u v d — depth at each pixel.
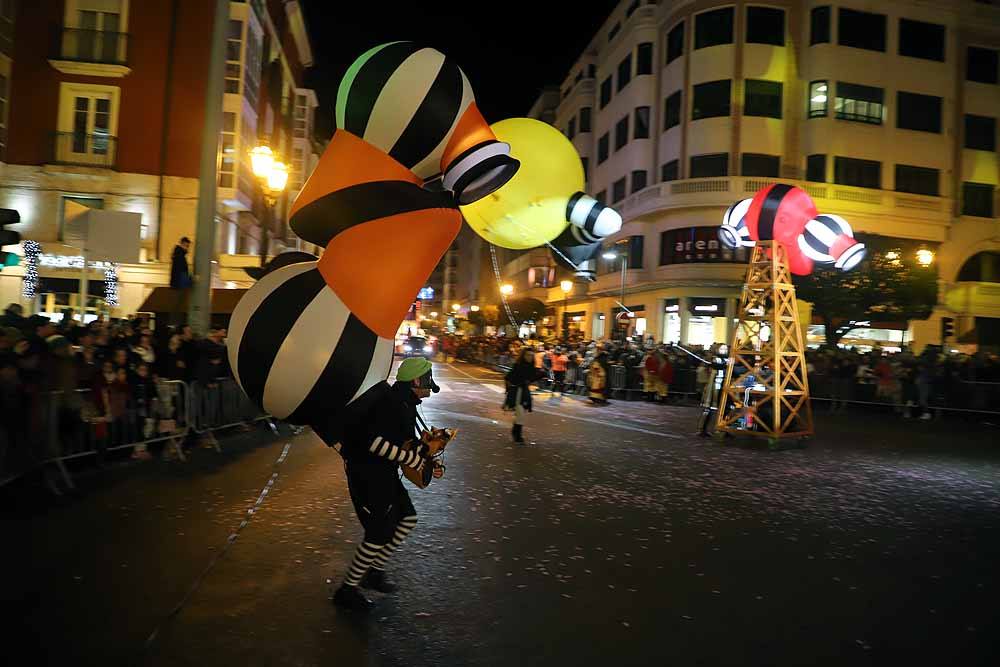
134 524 5.81
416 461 4.31
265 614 4.16
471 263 80.69
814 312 26.75
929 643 4.13
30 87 20.25
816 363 20.59
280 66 27.80
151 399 8.62
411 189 4.13
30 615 3.97
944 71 32.31
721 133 31.19
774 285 11.88
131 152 20.64
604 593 4.75
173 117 20.92
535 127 5.14
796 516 7.10
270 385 3.92
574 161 5.14
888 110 31.59
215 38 11.62
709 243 30.91
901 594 4.97
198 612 4.14
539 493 7.66
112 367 7.99
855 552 5.94
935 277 25.95
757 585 5.03
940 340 31.70
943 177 32.16
